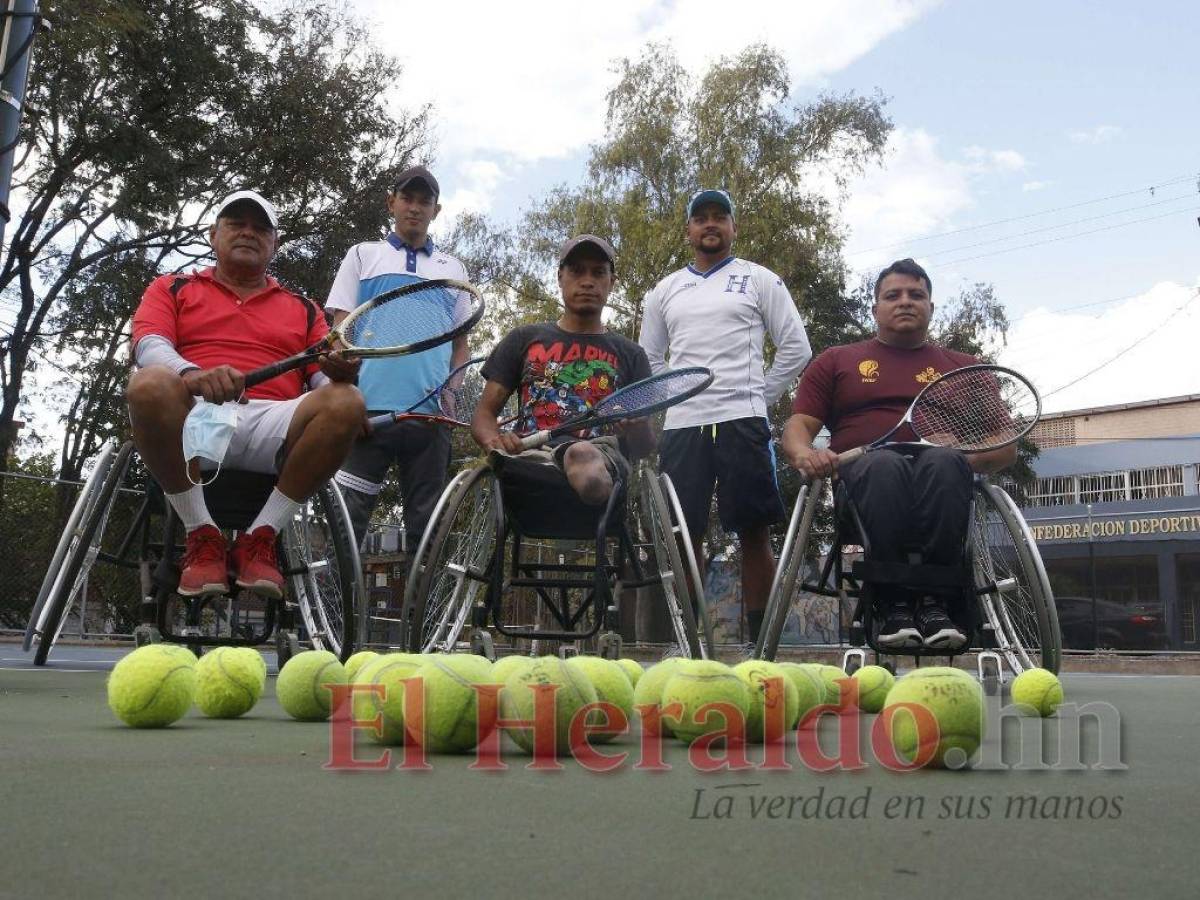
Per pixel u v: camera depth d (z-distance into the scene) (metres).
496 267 19.83
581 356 4.33
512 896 0.90
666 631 8.25
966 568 3.65
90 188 15.27
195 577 3.53
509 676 1.79
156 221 15.59
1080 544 15.20
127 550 3.97
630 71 18.78
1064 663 13.50
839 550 4.04
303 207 16.94
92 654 7.13
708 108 18.53
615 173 18.86
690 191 18.09
